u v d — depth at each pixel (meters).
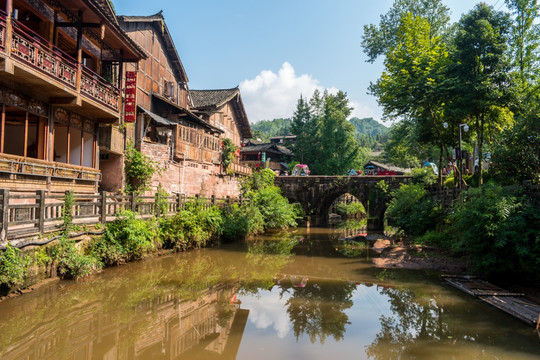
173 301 8.94
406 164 52.31
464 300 9.45
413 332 7.25
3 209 7.39
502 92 16.91
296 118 51.88
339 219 44.91
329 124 49.12
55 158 12.38
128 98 15.82
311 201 33.66
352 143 50.09
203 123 25.77
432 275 12.48
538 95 17.67
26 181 10.23
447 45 22.95
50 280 9.04
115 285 9.94
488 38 17.00
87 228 10.54
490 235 10.23
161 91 22.58
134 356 5.93
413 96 18.69
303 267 13.80
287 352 6.27
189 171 21.00
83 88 11.57
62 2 10.60
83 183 13.32
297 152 50.88
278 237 23.34
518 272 10.57
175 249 14.95
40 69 9.37
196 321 7.71
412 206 20.84
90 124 13.86
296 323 7.75
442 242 15.81
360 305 9.05
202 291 9.90
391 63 20.50
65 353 5.90
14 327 6.77
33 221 8.42
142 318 7.69
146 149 17.69
